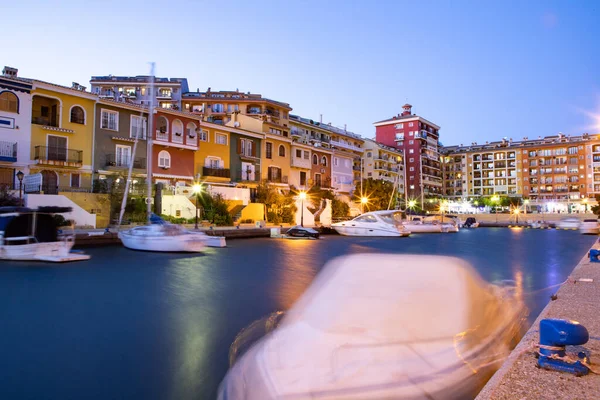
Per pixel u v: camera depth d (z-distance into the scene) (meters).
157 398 5.11
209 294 11.73
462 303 4.39
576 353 4.53
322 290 4.66
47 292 11.84
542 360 4.18
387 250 26.89
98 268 16.70
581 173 106.31
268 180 52.09
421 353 3.74
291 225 46.34
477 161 120.19
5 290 12.09
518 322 6.61
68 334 7.80
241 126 57.31
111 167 36.34
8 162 30.77
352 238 38.69
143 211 32.41
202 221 35.62
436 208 99.06
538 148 111.88
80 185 34.84
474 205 108.12
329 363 3.65
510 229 65.38
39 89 32.84
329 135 79.38
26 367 6.16
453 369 3.66
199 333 7.86
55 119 34.16
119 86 68.44
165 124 41.19
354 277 4.68
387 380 3.45
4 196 26.20
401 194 93.94
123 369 6.05
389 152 93.06
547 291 11.98
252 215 44.25
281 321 4.86
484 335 4.51
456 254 24.77
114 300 10.88
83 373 5.92
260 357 4.08
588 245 32.28
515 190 113.25
